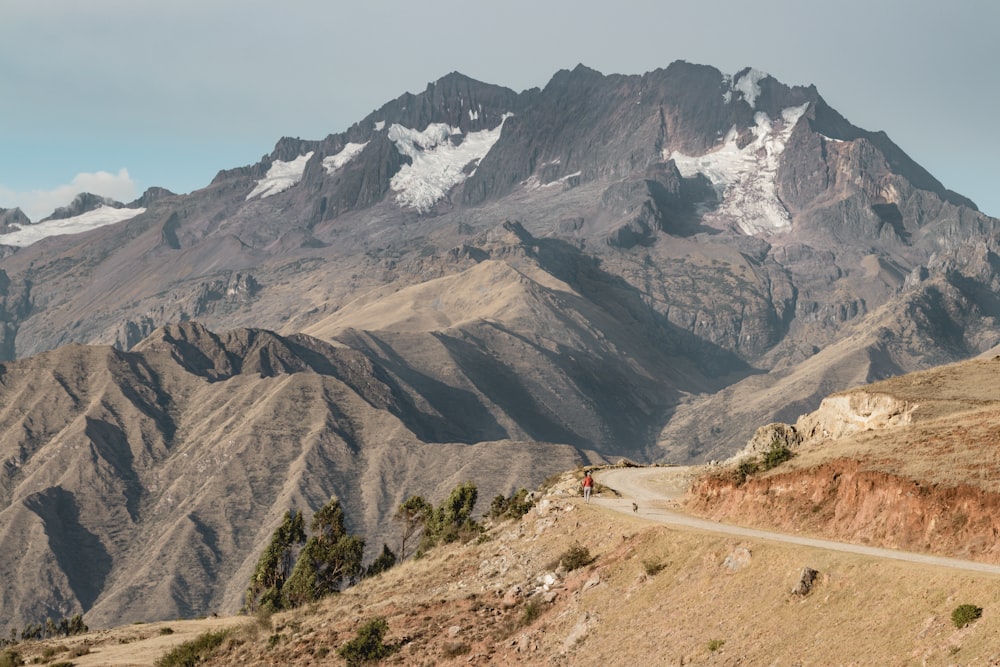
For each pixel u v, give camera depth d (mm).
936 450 57281
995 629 34188
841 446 66438
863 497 54344
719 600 46094
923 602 37781
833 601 41031
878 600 39438
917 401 73750
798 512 58344
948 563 44531
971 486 49062
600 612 51812
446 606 63469
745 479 66812
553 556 64062
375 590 78562
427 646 57438
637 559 54625
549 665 49719
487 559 71688
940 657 34750
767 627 42250
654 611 48750
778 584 44250
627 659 46406
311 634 68250
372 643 58906
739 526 61250
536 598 57969
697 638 44594
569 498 76750
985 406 70062
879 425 75000
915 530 49781
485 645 54938
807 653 39250
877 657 36750
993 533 45938
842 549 49625
